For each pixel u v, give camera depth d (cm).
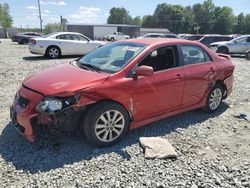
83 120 382
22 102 381
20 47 2425
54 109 356
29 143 404
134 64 422
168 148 396
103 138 397
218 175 347
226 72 566
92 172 342
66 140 414
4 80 823
